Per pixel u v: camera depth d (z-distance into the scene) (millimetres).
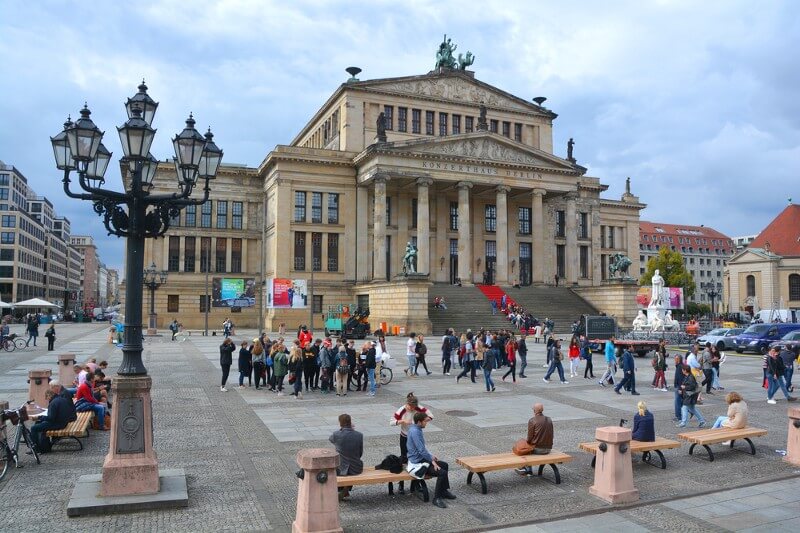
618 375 34688
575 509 12930
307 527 10977
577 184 84562
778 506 13188
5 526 11578
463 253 76875
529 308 73812
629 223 108688
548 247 91312
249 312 83750
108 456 13055
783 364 26344
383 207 73688
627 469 13555
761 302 112312
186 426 20219
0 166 157500
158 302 80812
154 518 12070
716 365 29547
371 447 17641
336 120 84875
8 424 20375
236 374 33062
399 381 31531
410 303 62406
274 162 78375
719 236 197875
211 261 83312
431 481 14828
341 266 79375
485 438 18766
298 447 17578
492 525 12008
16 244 154375
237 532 11414
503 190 79500
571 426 20672
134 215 13508
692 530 11852
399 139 82125
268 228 82875
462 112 86250
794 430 16625
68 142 13688
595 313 75688
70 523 11766
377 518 12375
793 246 112250
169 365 36469
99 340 59469
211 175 14906
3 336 47031
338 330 63250
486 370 28156
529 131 90938
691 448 17391
